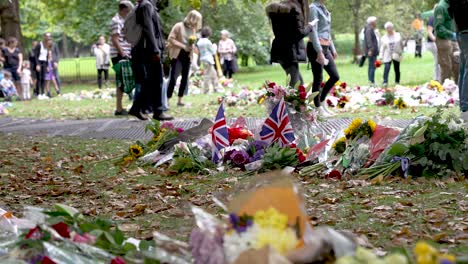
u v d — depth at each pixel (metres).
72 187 8.34
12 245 3.70
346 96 17.05
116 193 7.90
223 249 2.97
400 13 47.91
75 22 41.53
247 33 44.62
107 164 9.98
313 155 8.73
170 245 3.26
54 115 18.88
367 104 17.38
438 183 7.61
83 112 19.34
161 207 6.92
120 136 13.23
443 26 17.70
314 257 2.86
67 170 9.71
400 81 27.05
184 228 3.73
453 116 8.45
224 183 8.23
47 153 11.37
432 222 5.96
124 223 6.30
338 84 17.47
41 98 27.48
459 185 7.57
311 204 6.89
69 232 3.59
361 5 47.50
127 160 9.84
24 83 27.19
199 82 27.17
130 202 7.32
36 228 3.50
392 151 8.12
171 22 37.72
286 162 8.73
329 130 11.79
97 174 9.27
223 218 3.23
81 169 9.55
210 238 3.01
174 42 17.80
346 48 62.88
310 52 13.81
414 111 15.85
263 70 45.66
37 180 8.97
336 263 2.70
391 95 17.23
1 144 12.80
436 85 18.06
